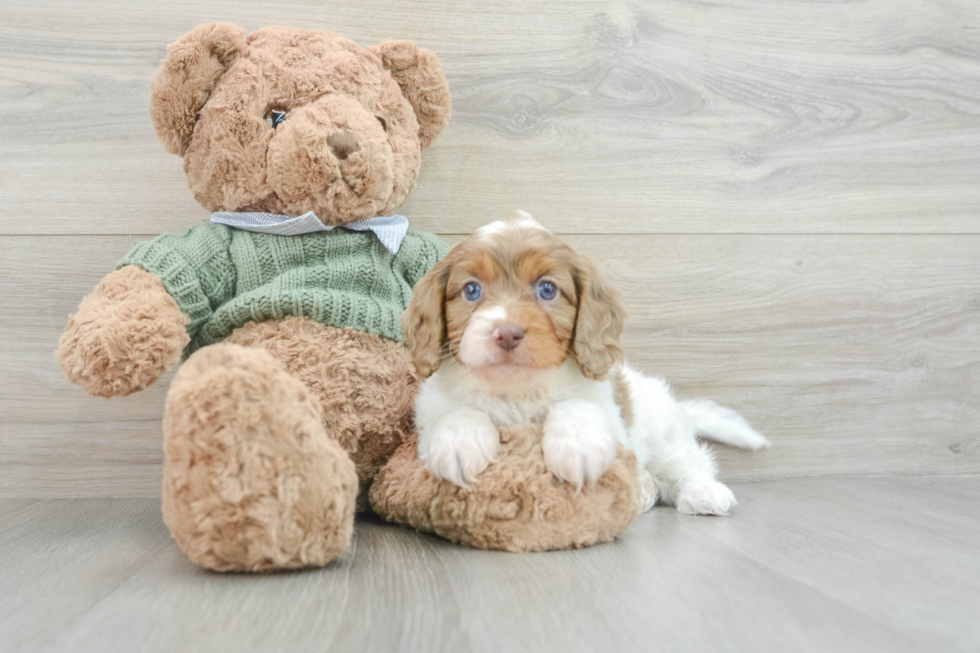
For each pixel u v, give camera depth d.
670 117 2.23
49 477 2.05
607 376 1.47
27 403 2.04
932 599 1.05
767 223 2.27
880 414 2.31
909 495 2.01
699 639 0.88
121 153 2.05
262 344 1.59
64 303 2.04
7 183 2.03
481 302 1.41
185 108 1.66
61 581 1.15
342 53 1.72
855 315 2.30
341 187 1.64
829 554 1.32
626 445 1.56
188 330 1.63
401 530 1.54
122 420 2.06
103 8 2.03
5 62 2.02
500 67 2.16
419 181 2.13
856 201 2.30
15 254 2.03
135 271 1.54
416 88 1.85
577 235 2.20
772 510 1.80
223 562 1.17
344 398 1.58
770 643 0.87
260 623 0.94
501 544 1.34
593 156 2.20
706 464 1.93
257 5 2.06
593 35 2.19
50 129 2.03
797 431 2.28
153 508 1.89
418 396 1.59
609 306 1.49
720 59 2.25
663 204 2.22
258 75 1.66
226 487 1.13
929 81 2.33
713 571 1.19
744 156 2.26
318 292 1.65
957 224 2.35
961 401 2.33
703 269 2.24
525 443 1.38
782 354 2.27
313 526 1.18
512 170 2.17
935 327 2.33
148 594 1.07
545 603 1.02
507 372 1.35
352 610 0.99
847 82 2.31
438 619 0.95
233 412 1.14
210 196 1.74
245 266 1.67
